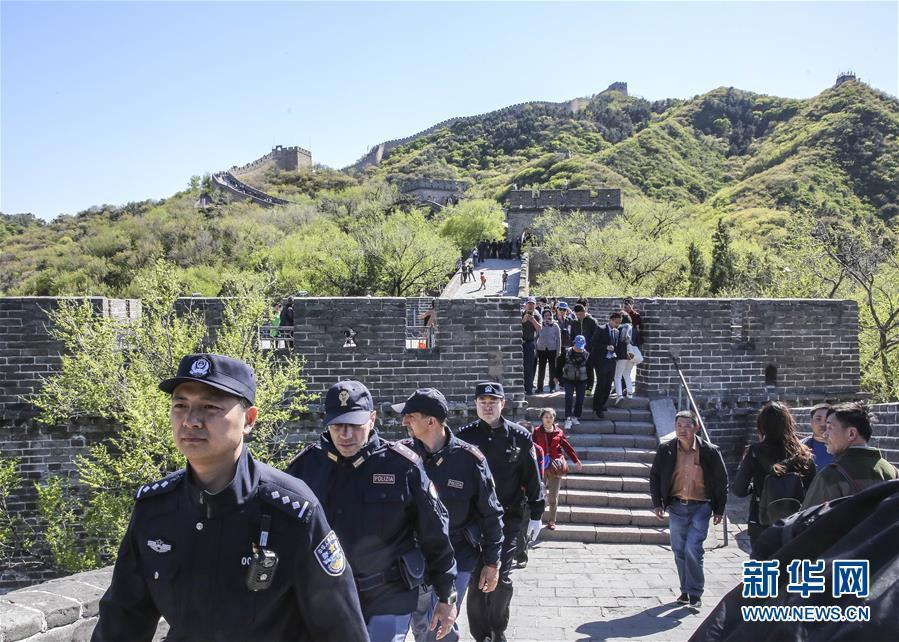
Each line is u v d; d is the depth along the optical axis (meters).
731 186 99.38
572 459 9.79
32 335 10.98
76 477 11.22
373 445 4.38
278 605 2.70
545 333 12.80
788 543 2.18
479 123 168.12
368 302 11.38
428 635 4.71
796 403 12.52
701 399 12.28
